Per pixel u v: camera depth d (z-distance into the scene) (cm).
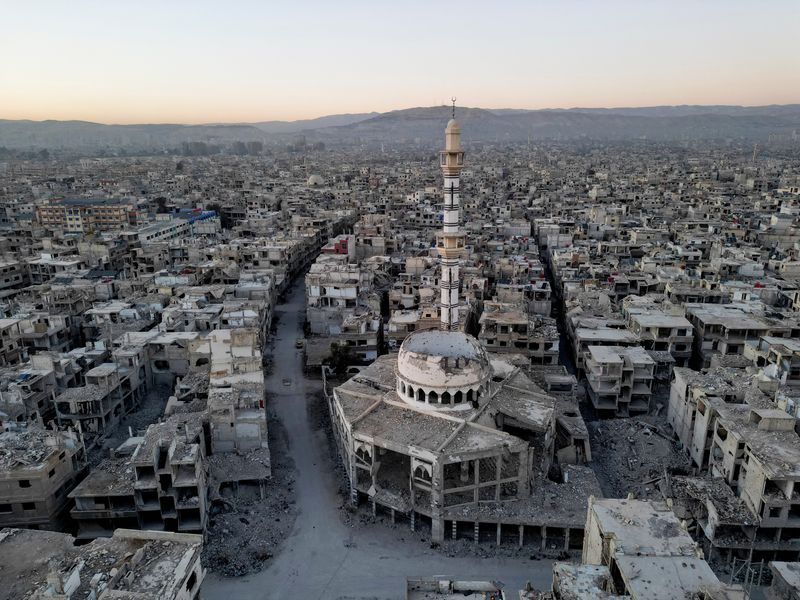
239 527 6769
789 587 4575
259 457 7556
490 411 7469
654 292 13350
